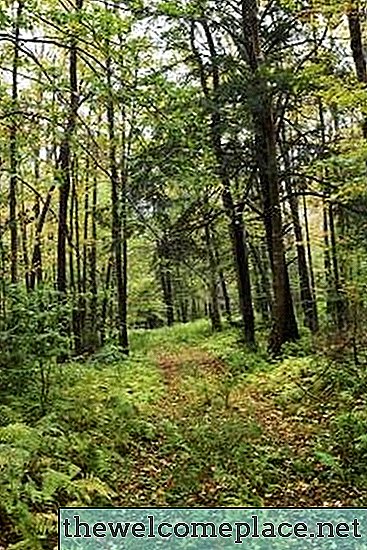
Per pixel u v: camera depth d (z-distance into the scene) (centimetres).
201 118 1421
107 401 1316
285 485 958
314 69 1330
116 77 1162
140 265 4209
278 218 2056
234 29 2005
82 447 983
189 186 1606
